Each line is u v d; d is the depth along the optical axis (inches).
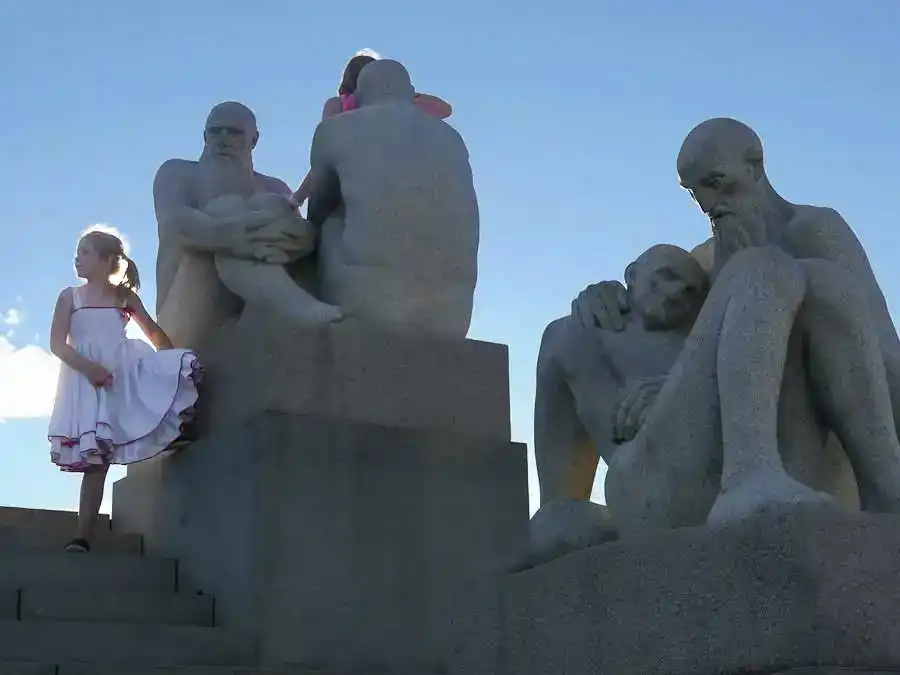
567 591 163.0
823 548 140.3
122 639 280.5
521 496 334.6
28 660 266.7
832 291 162.7
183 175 368.8
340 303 340.5
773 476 154.3
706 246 195.0
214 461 323.9
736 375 160.2
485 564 325.4
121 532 359.9
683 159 179.5
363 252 342.6
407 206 348.2
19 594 294.0
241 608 302.7
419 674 306.3
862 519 142.1
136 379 333.1
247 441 313.6
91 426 327.0
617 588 156.0
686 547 149.6
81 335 335.6
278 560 304.7
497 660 172.9
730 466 157.9
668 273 185.8
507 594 172.9
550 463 195.8
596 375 189.2
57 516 351.3
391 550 317.1
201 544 322.0
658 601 151.3
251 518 306.0
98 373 331.3
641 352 186.5
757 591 142.5
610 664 155.6
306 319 331.3
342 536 312.8
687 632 147.9
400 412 332.5
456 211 353.7
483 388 343.6
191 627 290.7
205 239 350.0
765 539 142.6
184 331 358.0
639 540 154.5
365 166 349.1
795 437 165.9
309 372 325.4
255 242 345.7
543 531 179.3
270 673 272.7
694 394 166.9
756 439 157.8
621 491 173.9
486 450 333.7
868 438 162.9
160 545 339.3
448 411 338.0
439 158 355.3
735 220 177.3
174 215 358.6
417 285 345.4
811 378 165.9
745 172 177.3
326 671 286.4
